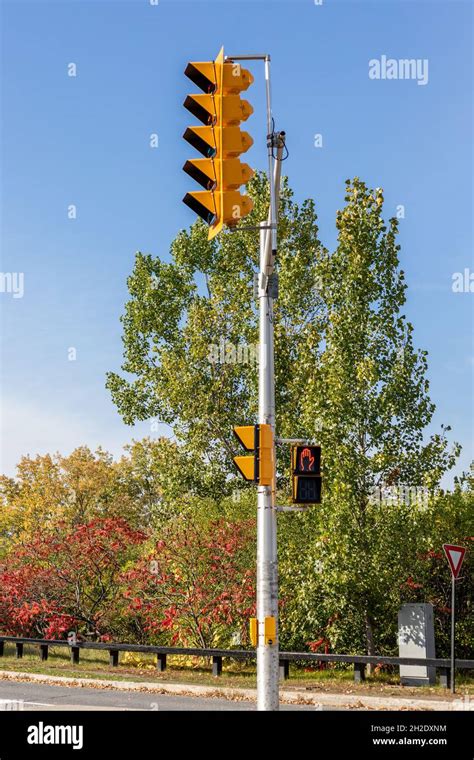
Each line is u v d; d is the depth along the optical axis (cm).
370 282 2192
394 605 2311
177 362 3027
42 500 4912
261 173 3186
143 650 2369
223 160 965
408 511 2144
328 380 2191
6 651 2969
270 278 1245
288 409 2823
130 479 5306
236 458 1218
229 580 2578
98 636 2877
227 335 3050
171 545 2684
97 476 5016
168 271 3384
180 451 3050
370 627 2245
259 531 1210
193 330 3030
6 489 5347
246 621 2503
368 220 2217
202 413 2952
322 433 2166
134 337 3428
